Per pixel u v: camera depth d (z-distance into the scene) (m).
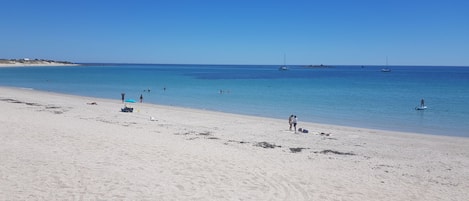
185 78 121.56
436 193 13.20
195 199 10.96
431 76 150.12
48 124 22.12
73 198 10.36
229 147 19.36
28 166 12.94
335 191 12.65
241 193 11.76
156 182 12.23
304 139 24.20
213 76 140.50
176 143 19.00
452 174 16.20
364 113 42.31
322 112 42.81
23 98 44.69
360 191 12.85
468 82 106.25
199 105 47.59
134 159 14.88
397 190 13.29
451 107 48.19
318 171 15.29
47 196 10.39
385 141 24.70
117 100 50.09
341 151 20.59
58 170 12.73
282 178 13.69
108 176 12.47
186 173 13.47
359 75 161.75
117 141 18.06
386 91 74.19
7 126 20.00
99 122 26.11
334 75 160.25
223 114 37.88
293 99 57.16
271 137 24.48
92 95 58.59
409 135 28.16
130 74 149.88
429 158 19.50
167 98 56.28
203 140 21.31
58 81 94.88
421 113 42.59
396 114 41.78
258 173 14.10
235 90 73.75
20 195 10.33
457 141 25.88
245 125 30.12
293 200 11.47
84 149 15.98
